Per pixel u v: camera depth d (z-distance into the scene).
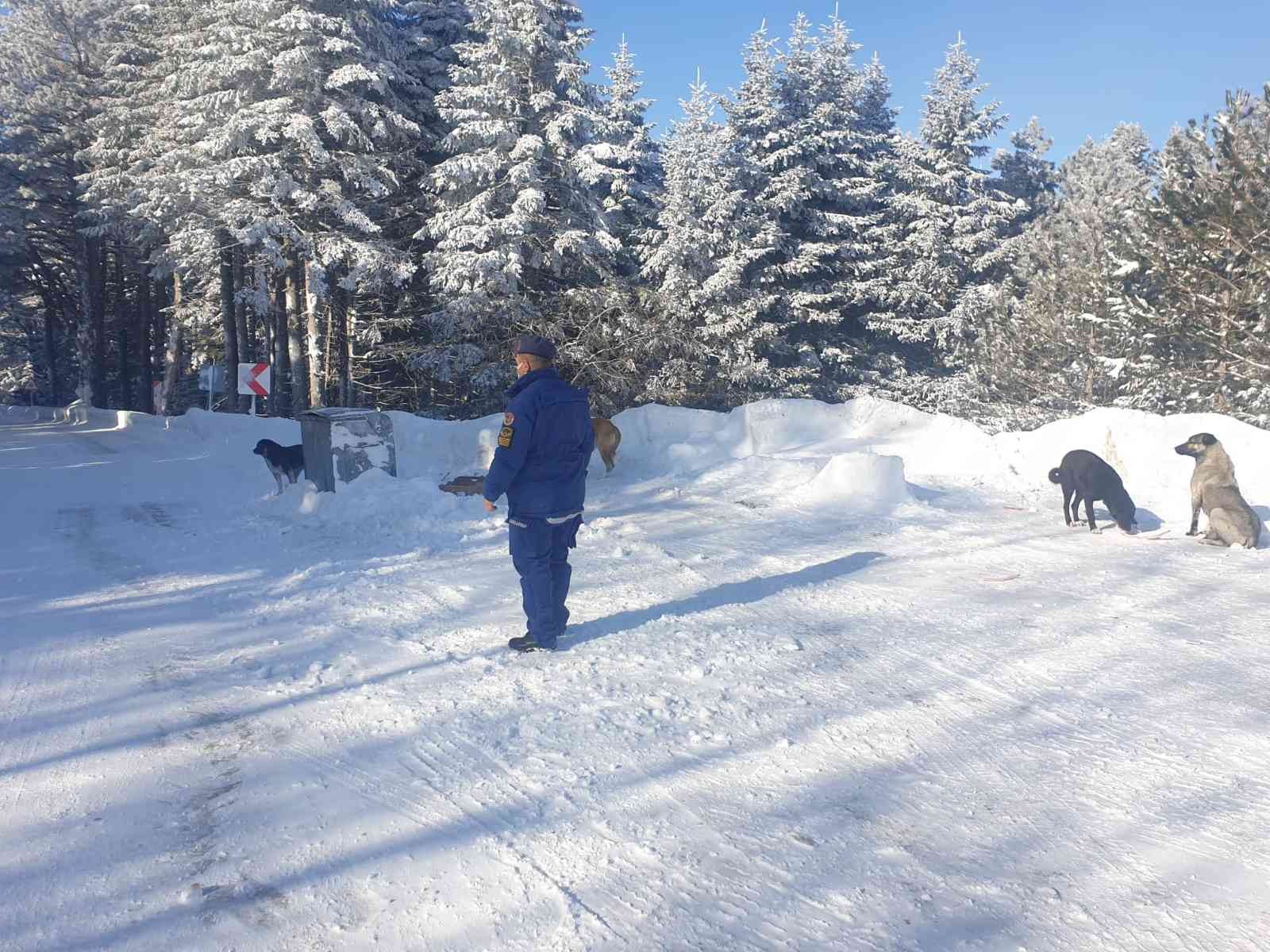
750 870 2.73
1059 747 3.62
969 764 3.47
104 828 3.02
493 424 12.86
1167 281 16.31
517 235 24.44
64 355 58.56
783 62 33.03
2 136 36.59
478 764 3.51
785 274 31.14
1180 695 4.18
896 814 3.08
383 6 25.88
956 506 9.56
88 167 37.28
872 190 33.00
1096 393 21.83
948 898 2.58
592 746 3.66
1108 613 5.55
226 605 6.03
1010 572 6.69
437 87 29.22
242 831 3.00
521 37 24.72
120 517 9.93
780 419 12.82
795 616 5.53
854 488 9.73
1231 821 3.01
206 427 23.02
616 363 26.12
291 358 30.75
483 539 8.05
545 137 25.58
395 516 8.90
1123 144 42.88
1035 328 22.98
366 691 4.33
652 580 6.50
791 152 31.16
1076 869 2.74
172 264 29.33
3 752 3.65
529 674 4.53
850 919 2.48
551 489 4.75
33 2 35.34
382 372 30.88
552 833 2.96
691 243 27.75
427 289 29.45
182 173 23.83
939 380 33.06
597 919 2.48
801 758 3.53
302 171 24.50
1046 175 45.34
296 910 2.54
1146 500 9.52
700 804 3.16
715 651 4.84
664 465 12.21
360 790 3.30
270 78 24.00
